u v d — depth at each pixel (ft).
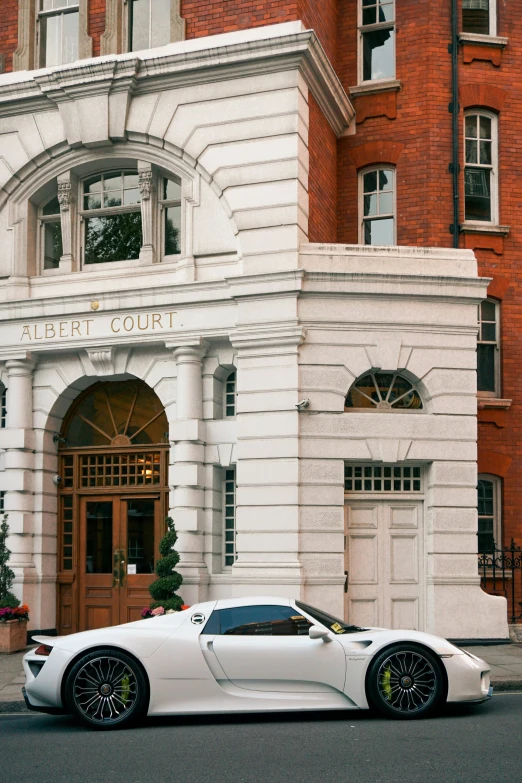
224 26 55.31
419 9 62.75
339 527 50.72
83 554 57.62
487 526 59.88
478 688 31.96
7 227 59.00
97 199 59.36
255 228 53.11
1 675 44.47
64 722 33.86
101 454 57.93
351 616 51.62
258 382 51.98
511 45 63.36
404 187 61.41
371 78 64.03
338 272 51.75
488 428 59.93
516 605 58.18
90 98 56.59
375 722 31.01
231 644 31.86
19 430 56.90
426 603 51.78
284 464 50.88
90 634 32.19
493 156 62.80
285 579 49.52
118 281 56.95
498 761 24.75
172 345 54.29
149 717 33.32
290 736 28.73
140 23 58.29
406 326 52.42
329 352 51.83
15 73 59.00
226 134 54.29
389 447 51.57
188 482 53.21
